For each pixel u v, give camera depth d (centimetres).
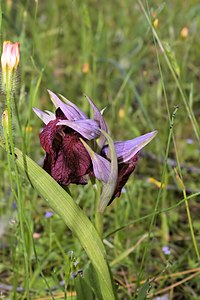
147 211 56
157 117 67
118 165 36
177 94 69
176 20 83
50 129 35
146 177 61
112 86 75
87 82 64
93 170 35
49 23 91
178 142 65
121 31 90
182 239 54
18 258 46
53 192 35
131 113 71
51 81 67
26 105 62
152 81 77
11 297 46
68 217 35
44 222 51
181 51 76
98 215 36
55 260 50
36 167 35
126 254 48
